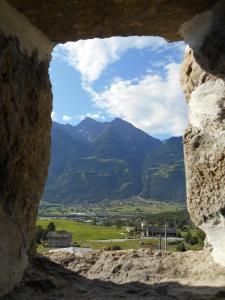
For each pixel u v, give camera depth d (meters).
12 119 2.91
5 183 2.88
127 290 3.25
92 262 3.97
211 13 3.52
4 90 2.79
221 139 3.44
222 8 3.41
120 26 3.62
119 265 3.82
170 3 3.34
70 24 3.46
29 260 3.54
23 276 3.17
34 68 3.33
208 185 3.54
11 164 2.95
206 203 3.56
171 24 3.71
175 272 3.61
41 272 3.51
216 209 3.45
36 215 3.47
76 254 4.11
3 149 2.83
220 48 3.45
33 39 3.37
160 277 3.59
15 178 3.02
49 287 3.16
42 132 3.45
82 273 3.81
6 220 2.84
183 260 3.75
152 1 3.28
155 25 3.69
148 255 3.96
